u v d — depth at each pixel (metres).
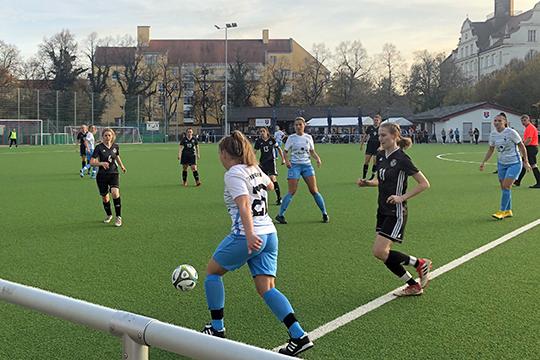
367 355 4.19
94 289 5.94
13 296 2.45
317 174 20.53
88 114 60.28
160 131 65.94
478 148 43.78
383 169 5.60
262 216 4.29
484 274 6.52
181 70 83.38
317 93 84.44
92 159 9.77
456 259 7.26
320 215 10.99
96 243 8.36
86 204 12.60
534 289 5.89
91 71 81.62
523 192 14.88
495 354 4.21
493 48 91.44
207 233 9.18
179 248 8.02
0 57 72.06
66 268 6.84
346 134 65.19
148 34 91.69
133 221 10.34
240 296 5.68
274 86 85.44
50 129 56.12
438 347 4.35
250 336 4.61
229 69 83.62
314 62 84.31
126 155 34.62
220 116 83.12
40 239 8.65
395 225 5.52
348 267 6.87
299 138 9.94
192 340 1.93
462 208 11.91
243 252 4.25
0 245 8.19
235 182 4.14
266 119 75.56
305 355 4.19
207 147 47.94
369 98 84.62
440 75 80.88
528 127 15.77
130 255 7.56
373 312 5.18
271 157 12.88
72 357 4.18
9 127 52.56
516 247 7.99
